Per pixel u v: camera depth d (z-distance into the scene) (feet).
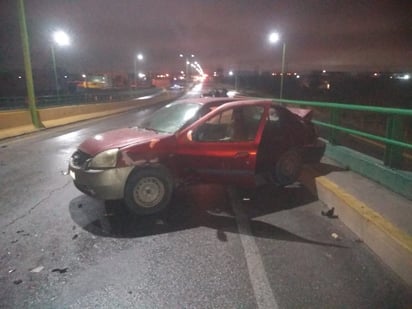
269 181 20.22
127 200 15.70
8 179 22.84
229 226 14.73
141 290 10.00
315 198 18.31
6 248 12.76
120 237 13.71
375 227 12.16
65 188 20.61
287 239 13.34
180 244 13.02
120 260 11.80
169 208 16.90
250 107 18.11
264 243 13.01
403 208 13.83
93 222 15.28
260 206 17.17
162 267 11.29
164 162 16.06
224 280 10.46
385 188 16.72
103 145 15.93
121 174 15.28
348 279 10.44
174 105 20.49
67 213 16.38
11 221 15.39
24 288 10.16
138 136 16.84
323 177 18.94
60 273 10.99
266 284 10.21
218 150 16.81
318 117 54.85
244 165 17.29
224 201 17.93
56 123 60.75
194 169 16.70
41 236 13.82
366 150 27.20
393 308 9.09
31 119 53.52
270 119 19.03
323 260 11.63
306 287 10.03
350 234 13.75
